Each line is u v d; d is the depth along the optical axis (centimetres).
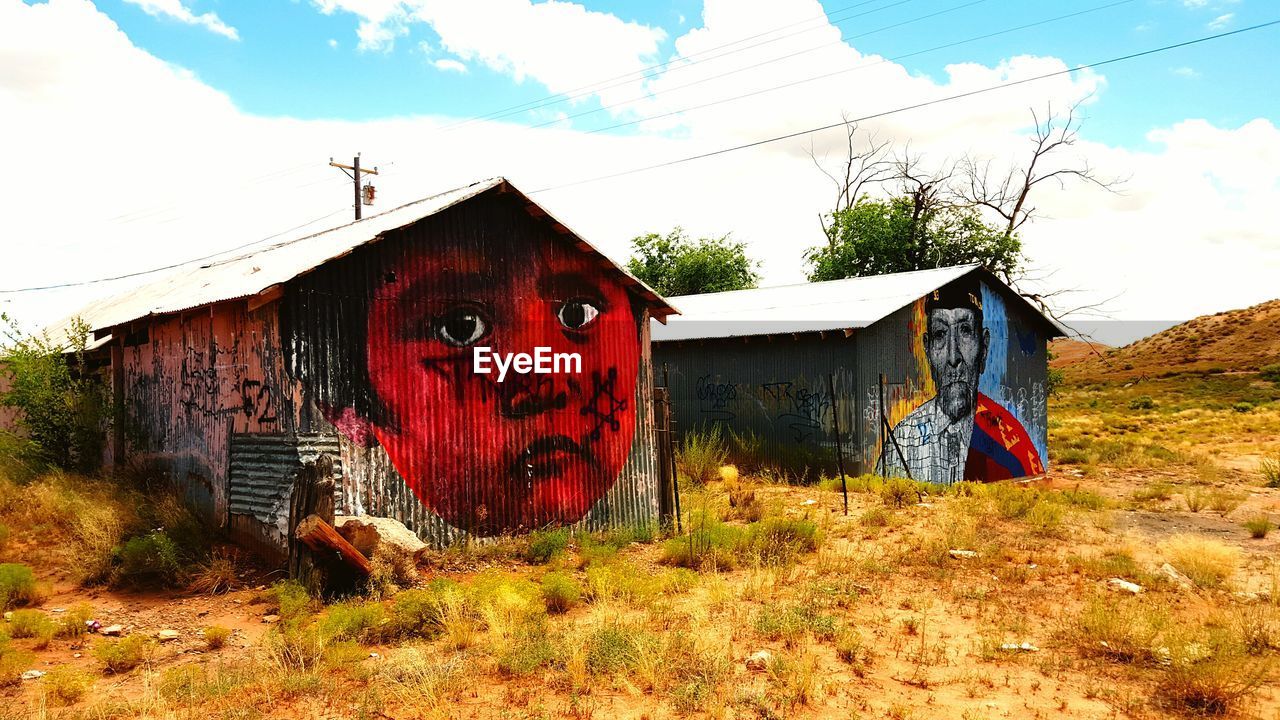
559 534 1046
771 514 1247
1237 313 8825
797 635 691
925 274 2036
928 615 768
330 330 911
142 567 854
